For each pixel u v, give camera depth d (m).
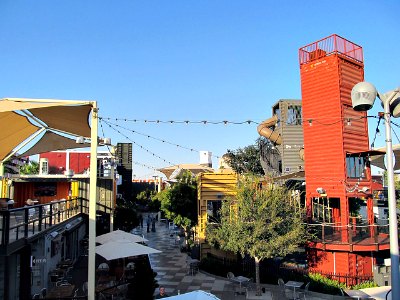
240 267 19.67
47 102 10.66
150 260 24.14
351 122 20.27
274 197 17.00
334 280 17.23
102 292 14.52
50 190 24.38
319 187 20.28
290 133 28.12
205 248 22.94
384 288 16.42
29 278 12.62
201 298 8.16
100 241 17.59
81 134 15.02
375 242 18.11
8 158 16.11
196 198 27.50
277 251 16.31
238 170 34.75
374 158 20.66
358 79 21.16
